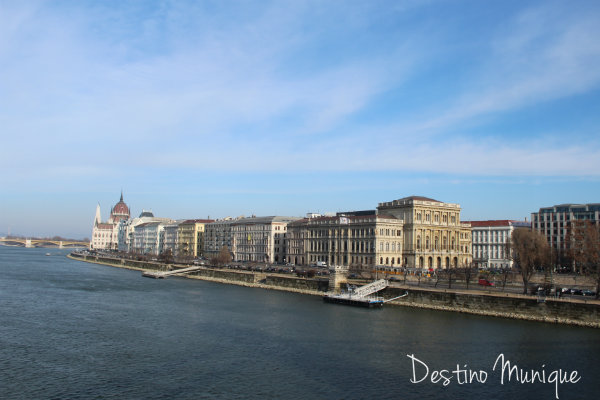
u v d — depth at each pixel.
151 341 93.38
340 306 137.50
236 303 142.62
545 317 112.94
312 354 85.44
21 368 75.94
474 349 89.19
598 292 121.75
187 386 69.50
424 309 131.88
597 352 87.25
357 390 68.94
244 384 70.44
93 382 70.62
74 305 132.88
